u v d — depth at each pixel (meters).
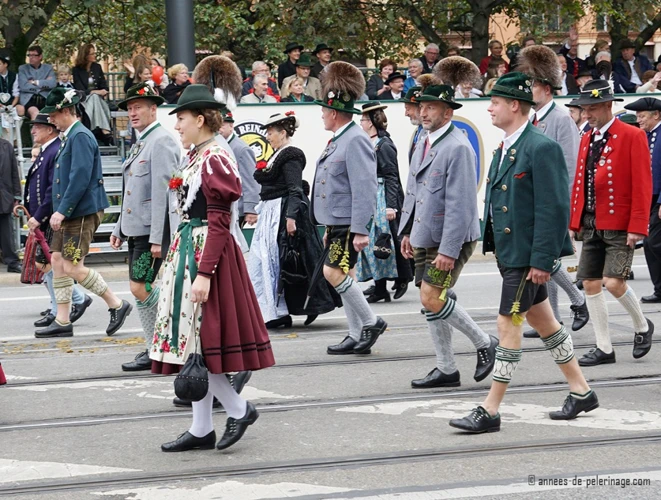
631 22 54.69
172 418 16.86
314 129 37.38
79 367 20.94
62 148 23.33
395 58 57.16
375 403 17.59
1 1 43.34
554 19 57.28
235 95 24.05
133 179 19.95
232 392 14.91
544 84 21.67
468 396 18.00
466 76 19.50
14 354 22.58
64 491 13.30
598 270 20.22
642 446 14.88
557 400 17.52
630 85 47.97
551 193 15.02
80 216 23.59
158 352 14.38
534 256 15.05
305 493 13.04
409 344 22.77
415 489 13.09
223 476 13.80
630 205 19.67
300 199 24.75
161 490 13.26
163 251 18.94
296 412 17.09
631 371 19.64
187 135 14.38
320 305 25.19
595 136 20.05
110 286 34.59
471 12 53.41
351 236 21.16
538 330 16.23
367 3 53.47
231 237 14.48
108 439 15.69
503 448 14.82
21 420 16.88
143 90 20.00
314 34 52.41
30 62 42.28
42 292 34.06
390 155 29.39
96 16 58.09
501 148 15.67
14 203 36.91
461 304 29.05
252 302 14.66
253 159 25.31
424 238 18.17
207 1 54.69
